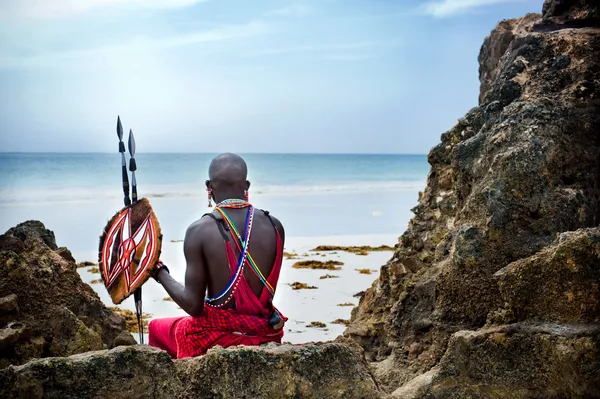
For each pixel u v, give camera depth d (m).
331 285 10.80
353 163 73.88
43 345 4.05
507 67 5.12
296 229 18.45
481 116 5.32
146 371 2.98
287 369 3.01
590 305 3.41
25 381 2.85
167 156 73.00
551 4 5.57
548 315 3.52
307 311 9.09
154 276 3.82
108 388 2.93
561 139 4.30
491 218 4.08
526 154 4.20
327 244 15.62
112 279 3.87
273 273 3.73
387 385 4.48
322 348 3.10
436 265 4.81
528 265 3.57
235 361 2.98
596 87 4.56
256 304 3.63
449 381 3.59
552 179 4.20
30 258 4.46
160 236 3.80
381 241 16.28
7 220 20.12
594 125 4.43
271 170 55.03
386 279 5.62
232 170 3.86
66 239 16.12
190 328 3.69
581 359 3.31
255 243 3.69
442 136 5.73
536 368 3.42
